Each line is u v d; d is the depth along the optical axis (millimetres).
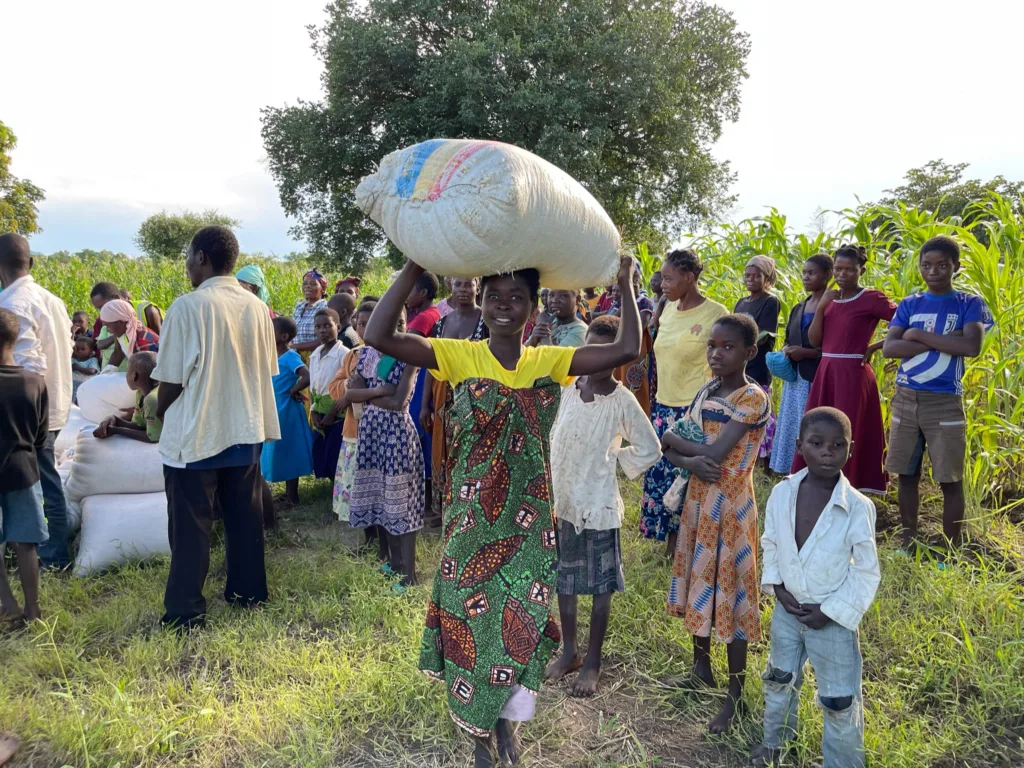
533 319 4910
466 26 19609
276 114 20969
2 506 3557
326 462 5598
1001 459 5223
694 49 21547
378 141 20297
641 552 4473
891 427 4473
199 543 3637
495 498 2273
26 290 4273
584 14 19312
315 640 3533
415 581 4168
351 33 19531
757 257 5629
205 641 3463
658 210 22953
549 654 2344
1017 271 5445
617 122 20344
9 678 3102
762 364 5512
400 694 2934
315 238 21781
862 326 4762
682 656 3293
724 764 2605
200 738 2697
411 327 5164
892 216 6488
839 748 2422
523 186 1925
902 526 4488
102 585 4156
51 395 4375
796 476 2561
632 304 2381
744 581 2783
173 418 3574
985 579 3674
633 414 3062
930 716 2822
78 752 2635
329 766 2586
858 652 2432
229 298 3705
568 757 2627
